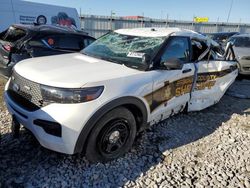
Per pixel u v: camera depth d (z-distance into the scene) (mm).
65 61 3555
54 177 2912
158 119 3826
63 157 3260
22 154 3271
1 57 5621
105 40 4383
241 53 8328
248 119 5023
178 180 3027
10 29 6152
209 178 3102
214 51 5043
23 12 10344
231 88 7594
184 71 4004
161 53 3699
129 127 3312
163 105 3732
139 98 3246
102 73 3102
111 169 3125
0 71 5695
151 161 3369
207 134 4281
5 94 3457
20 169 2998
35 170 3002
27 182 2805
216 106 5730
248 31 26156
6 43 5551
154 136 4023
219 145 3908
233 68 5570
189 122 4676
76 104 2744
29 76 3031
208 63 4688
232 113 5371
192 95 4418
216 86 5055
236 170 3301
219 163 3430
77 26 12508
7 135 3688
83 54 4105
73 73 3031
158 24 22375
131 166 3221
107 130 3074
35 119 2846
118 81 3057
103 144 3105
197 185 2963
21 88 3100
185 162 3408
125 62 3588
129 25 21234
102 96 2873
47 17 11125
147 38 4012
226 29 25203
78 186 2812
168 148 3709
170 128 4355
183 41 4164
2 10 9711
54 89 2779
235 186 2986
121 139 3293
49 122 2768
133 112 3410
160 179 3018
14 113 3139
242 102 6242
